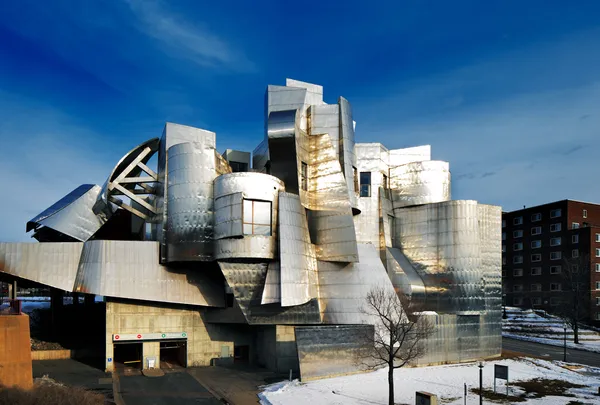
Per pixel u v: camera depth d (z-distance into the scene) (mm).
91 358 39281
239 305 33812
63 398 20875
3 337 22953
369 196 41656
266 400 25375
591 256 72250
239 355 39500
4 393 20125
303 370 29281
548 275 79062
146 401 26094
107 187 36375
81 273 35188
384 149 44438
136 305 35969
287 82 44062
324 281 35812
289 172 35906
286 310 34500
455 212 39719
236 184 34094
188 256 34844
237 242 33219
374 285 34812
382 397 25125
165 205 36562
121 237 49094
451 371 32000
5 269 33906
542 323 66438
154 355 35906
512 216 87062
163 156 38375
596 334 58438
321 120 39469
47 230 41219
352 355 31391
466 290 38406
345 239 35312
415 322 33281
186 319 37312
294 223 34250
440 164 43062
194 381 31359
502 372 25656
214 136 40031
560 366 35000
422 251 40969
